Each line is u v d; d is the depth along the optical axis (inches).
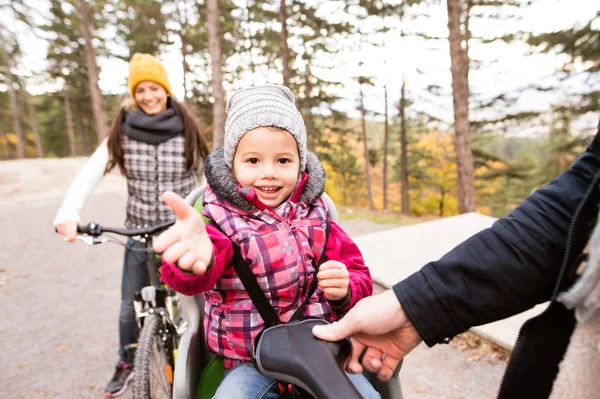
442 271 30.3
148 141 85.0
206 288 42.3
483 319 29.5
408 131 1165.1
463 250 30.4
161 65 88.5
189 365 48.7
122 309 94.6
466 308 29.5
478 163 721.0
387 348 35.1
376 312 32.4
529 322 28.6
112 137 85.2
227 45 954.1
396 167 1364.4
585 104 525.7
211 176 49.1
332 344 36.7
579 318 24.3
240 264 46.2
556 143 638.5
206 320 51.4
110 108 1293.1
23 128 1606.8
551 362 28.0
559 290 26.3
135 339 96.3
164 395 79.8
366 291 50.1
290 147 48.1
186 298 53.6
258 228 47.9
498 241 29.2
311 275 50.1
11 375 112.7
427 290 30.3
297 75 940.0
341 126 1122.7
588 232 24.8
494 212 1021.8
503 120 569.0
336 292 44.9
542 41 478.6
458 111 412.8
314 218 52.2
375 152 1149.7
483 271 28.9
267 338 39.4
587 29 453.1
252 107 47.4
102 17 920.9
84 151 1552.7
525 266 28.0
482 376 104.4
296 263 48.4
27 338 132.9
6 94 1487.5
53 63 1190.3
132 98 89.7
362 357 38.0
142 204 88.4
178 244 29.5
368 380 50.9
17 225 294.8
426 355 115.4
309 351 36.2
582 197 26.9
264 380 45.4
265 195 48.8
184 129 88.3
